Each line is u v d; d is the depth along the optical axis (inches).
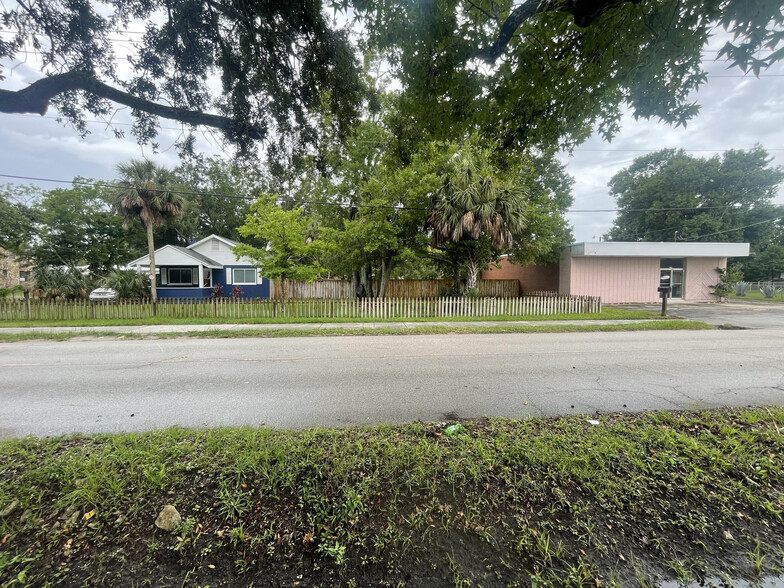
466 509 85.0
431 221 586.2
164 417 149.7
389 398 171.9
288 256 531.5
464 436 119.3
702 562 71.4
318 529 78.7
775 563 71.2
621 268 772.0
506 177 209.5
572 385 191.8
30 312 478.6
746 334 375.6
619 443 113.7
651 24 107.3
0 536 75.3
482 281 965.8
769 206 1169.4
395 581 67.3
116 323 450.9
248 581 66.7
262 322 469.1
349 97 167.8
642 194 1328.7
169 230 1131.3
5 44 120.6
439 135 174.7
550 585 66.2
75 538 74.9
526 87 151.5
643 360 251.9
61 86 125.0
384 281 736.3
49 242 798.5
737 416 138.0
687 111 125.3
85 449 111.0
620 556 72.6
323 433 123.4
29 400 171.8
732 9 88.4
